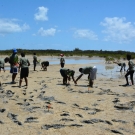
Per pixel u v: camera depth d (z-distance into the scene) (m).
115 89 15.00
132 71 16.55
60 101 10.99
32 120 8.09
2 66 23.17
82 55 99.88
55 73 25.00
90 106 10.23
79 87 15.24
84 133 7.07
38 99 11.49
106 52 121.38
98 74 25.34
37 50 114.19
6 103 10.52
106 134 7.01
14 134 6.90
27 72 14.96
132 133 7.11
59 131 7.19
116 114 9.05
